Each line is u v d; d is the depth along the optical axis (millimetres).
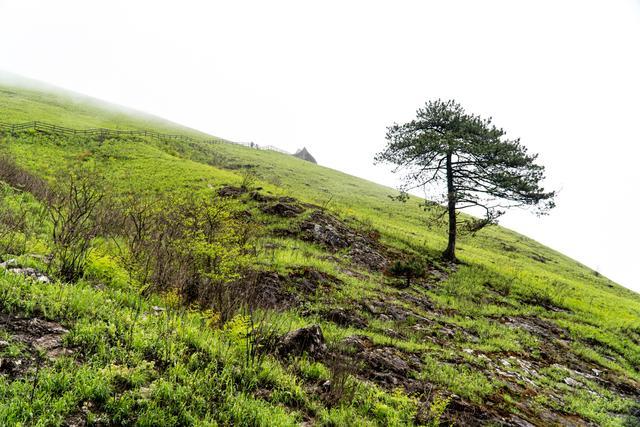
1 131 40469
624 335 19219
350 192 54250
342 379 6973
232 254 10641
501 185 23906
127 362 5668
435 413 7191
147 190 29891
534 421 8258
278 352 7949
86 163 36375
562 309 21859
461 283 21922
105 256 9281
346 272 18141
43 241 10219
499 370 11109
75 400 4633
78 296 6957
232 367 6496
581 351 15359
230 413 5391
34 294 6586
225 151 67750
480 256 31531
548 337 16438
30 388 4492
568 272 38188
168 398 5195
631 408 10742
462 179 26688
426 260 24766
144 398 5035
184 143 62031
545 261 40250
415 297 17531
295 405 6305
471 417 7625
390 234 28625
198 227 11453
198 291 9477
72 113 68875
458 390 8734
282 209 25797
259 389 6395
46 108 65125
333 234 23703
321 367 7746
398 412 6742
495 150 23703
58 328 6023
